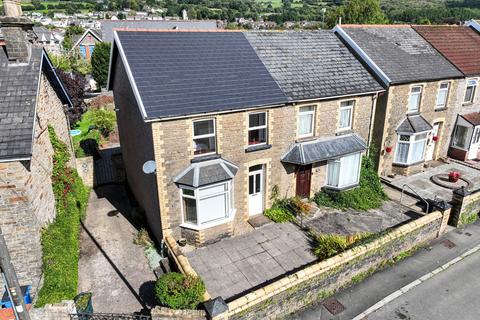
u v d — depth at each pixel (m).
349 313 11.52
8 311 10.16
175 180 13.36
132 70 13.58
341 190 17.34
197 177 13.30
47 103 15.22
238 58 16.16
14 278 8.01
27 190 11.04
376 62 18.84
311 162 15.46
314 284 11.76
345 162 17.11
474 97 22.97
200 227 13.93
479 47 24.31
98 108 38.38
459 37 24.77
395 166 20.69
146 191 15.67
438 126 22.28
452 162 22.88
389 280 13.02
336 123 17.03
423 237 15.03
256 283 12.21
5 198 10.82
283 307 11.26
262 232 15.16
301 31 19.64
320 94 15.82
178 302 10.14
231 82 14.74
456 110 22.33
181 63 14.73
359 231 15.14
